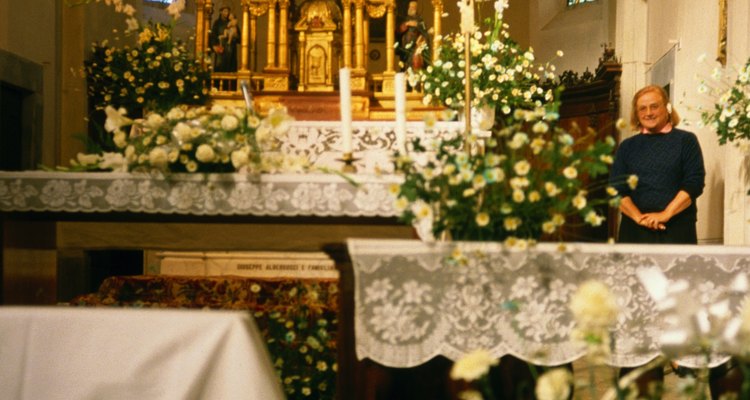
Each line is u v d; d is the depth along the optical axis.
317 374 4.48
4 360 2.47
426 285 3.22
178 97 8.09
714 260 3.37
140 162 4.29
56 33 9.91
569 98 12.38
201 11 8.80
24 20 9.15
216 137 4.32
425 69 8.21
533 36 13.85
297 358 4.54
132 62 8.11
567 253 3.28
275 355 4.54
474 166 3.25
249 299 5.67
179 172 4.35
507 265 3.24
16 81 8.91
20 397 2.46
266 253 7.11
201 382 2.45
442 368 3.47
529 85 8.00
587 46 13.12
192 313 2.51
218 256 7.14
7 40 8.75
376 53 11.84
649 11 10.95
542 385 1.92
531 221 3.25
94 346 2.48
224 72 8.77
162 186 4.34
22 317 2.49
